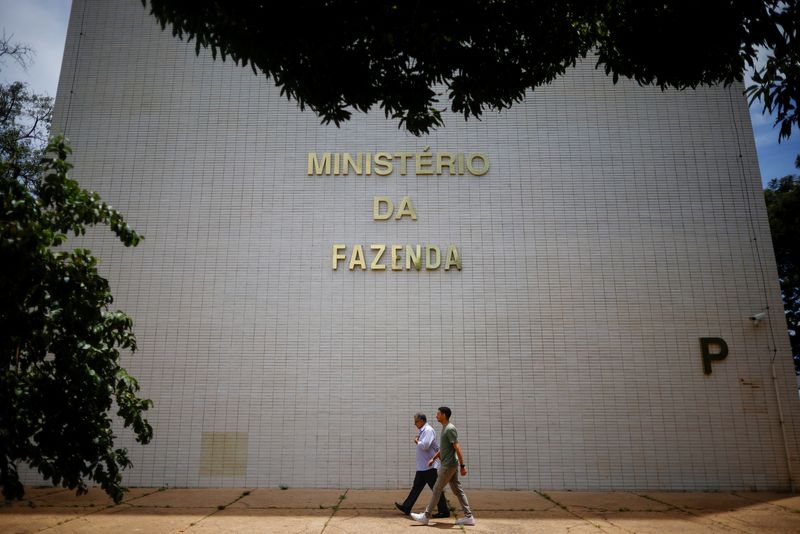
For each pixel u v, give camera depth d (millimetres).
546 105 12320
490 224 11664
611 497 9758
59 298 5414
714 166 11977
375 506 8852
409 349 11031
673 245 11570
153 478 10477
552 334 11125
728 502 9367
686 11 6039
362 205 11758
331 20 5664
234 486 10430
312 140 12125
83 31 12641
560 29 6293
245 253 11500
